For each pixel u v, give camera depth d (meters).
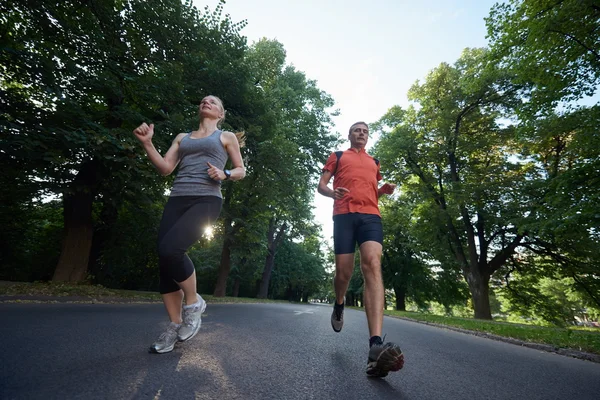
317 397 1.52
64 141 7.09
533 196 15.93
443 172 20.81
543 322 21.95
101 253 13.75
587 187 10.42
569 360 3.85
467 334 6.87
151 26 9.76
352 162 2.70
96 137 7.09
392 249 28.08
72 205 9.23
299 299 51.72
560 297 30.27
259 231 16.31
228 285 35.50
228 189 15.16
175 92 9.55
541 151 15.80
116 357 1.92
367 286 2.26
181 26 10.21
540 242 17.08
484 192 17.61
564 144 15.48
